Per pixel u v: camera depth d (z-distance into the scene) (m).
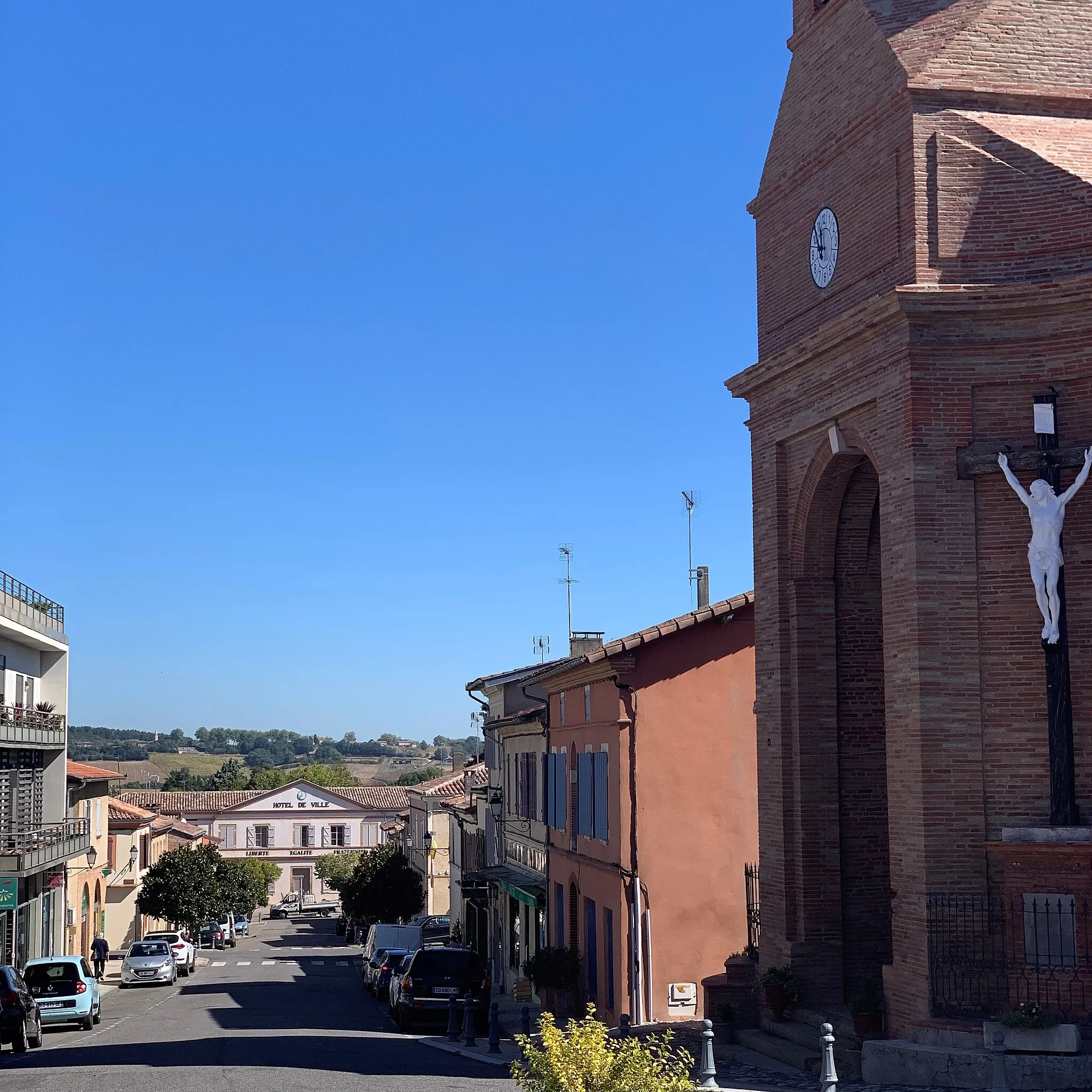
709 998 21.47
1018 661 17.39
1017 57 19.00
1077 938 16.33
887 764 18.48
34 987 32.19
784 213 22.27
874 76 19.64
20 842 43.22
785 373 21.06
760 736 21.84
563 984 30.89
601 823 29.12
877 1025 17.81
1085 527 17.23
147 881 69.38
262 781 162.12
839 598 21.31
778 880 20.95
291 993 44.28
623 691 27.73
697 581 36.81
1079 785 16.98
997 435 17.67
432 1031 29.00
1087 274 17.08
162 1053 23.75
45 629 48.97
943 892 17.14
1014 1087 15.62
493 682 45.94
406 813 114.50
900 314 17.81
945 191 18.28
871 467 20.50
